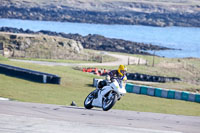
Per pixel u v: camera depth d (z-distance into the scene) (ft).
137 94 398.21
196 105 348.38
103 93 133.69
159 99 370.12
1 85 353.72
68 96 323.37
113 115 112.88
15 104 126.21
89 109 132.98
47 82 408.05
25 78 419.33
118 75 130.72
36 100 273.13
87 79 493.36
